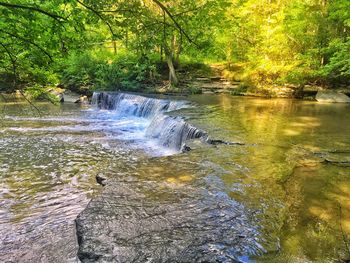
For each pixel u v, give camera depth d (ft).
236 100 47.52
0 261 11.92
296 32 47.78
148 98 49.26
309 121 31.27
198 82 63.26
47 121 44.57
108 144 32.24
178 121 31.50
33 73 18.02
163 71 68.49
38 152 29.09
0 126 40.29
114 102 56.75
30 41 14.28
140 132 38.29
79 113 52.42
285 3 54.75
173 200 13.56
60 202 18.08
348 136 25.14
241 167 17.80
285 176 16.49
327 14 46.70
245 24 55.93
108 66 67.56
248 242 10.57
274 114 35.17
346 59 40.73
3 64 17.02
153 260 9.67
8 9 12.10
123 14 13.21
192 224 11.65
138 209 12.73
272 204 13.32
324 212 12.76
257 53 56.80
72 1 12.33
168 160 19.11
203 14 13.57
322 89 51.80
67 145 31.65
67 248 12.69
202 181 15.67
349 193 14.60
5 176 22.76
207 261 9.62
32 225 14.97
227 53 67.62
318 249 10.25
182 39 14.92
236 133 25.99
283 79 48.91
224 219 11.99
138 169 17.44
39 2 12.72
